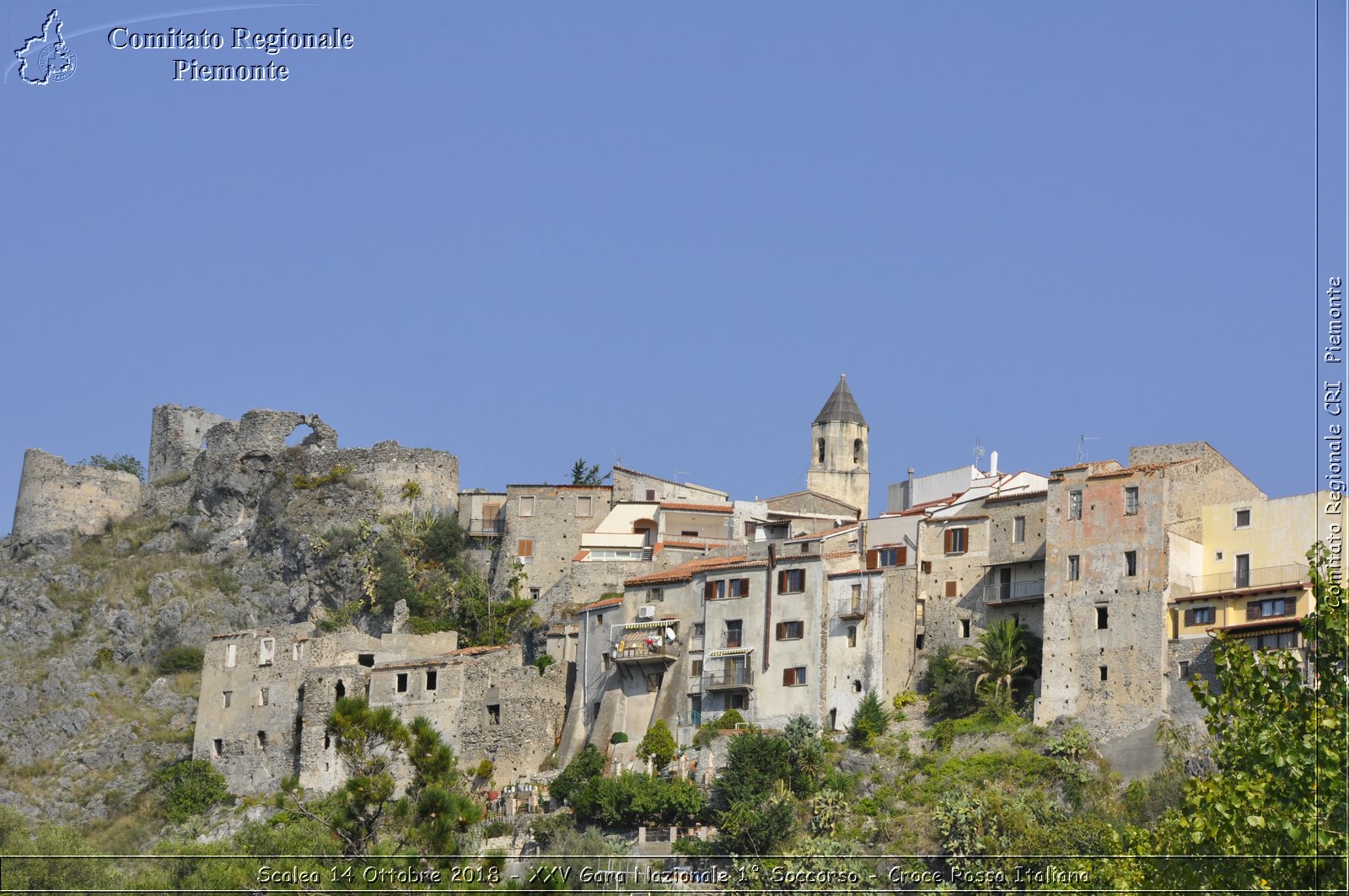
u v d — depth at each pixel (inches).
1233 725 4308.6
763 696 7480.3
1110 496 6998.0
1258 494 7268.7
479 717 7819.9
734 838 6422.2
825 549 7751.0
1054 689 6914.4
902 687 7377.0
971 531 7539.4
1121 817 6141.7
